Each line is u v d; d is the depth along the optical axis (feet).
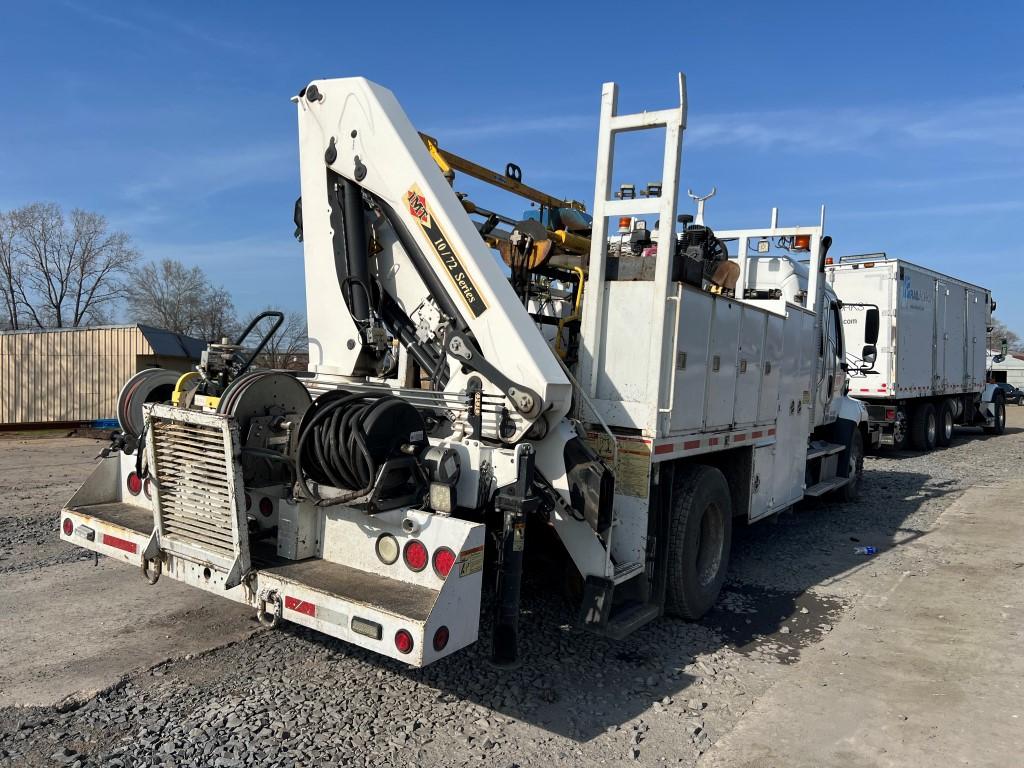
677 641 15.93
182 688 12.62
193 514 12.11
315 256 16.08
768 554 23.47
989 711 12.80
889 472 41.68
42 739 10.85
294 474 12.14
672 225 14.38
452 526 10.66
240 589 11.85
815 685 13.83
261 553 12.35
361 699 12.46
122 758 10.40
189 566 12.31
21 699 12.06
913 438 53.57
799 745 11.55
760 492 20.44
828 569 21.81
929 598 19.12
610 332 15.11
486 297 13.37
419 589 10.93
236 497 11.38
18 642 14.43
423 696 12.66
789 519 28.60
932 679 14.14
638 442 14.64
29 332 61.26
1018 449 55.83
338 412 11.54
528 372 12.71
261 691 12.60
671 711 12.60
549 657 14.61
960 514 29.68
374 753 10.80
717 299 16.88
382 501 11.27
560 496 12.94
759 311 19.54
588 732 11.73
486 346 13.32
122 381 60.39
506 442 12.87
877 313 33.88
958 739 11.80
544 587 16.55
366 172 14.97
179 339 63.77
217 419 11.34
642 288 14.75
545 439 13.05
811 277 25.39
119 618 15.81
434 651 9.94
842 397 31.30
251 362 14.62
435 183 14.32
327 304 16.02
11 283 146.00
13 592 17.35
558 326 16.75
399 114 15.01
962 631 16.75
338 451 11.33
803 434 24.06
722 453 19.81
